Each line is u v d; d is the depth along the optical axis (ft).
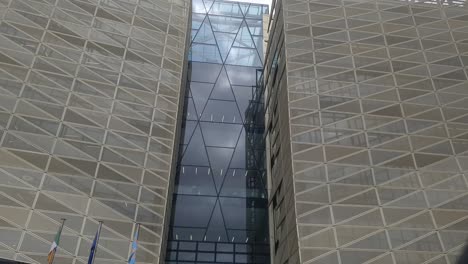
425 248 73.26
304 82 95.40
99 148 84.43
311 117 89.76
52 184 76.79
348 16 109.50
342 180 80.84
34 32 94.84
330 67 98.78
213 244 106.01
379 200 78.74
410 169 83.97
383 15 111.45
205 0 155.33
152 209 81.25
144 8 113.60
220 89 135.23
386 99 94.63
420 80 99.19
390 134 88.89
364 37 105.91
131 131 89.81
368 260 71.00
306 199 77.97
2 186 73.46
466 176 84.07
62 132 83.46
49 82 88.84
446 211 78.38
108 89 93.61
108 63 98.12
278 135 106.11
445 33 109.50
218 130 126.41
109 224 76.38
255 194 115.44
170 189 96.22
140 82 98.68
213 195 114.01
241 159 121.90
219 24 150.61
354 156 84.69
